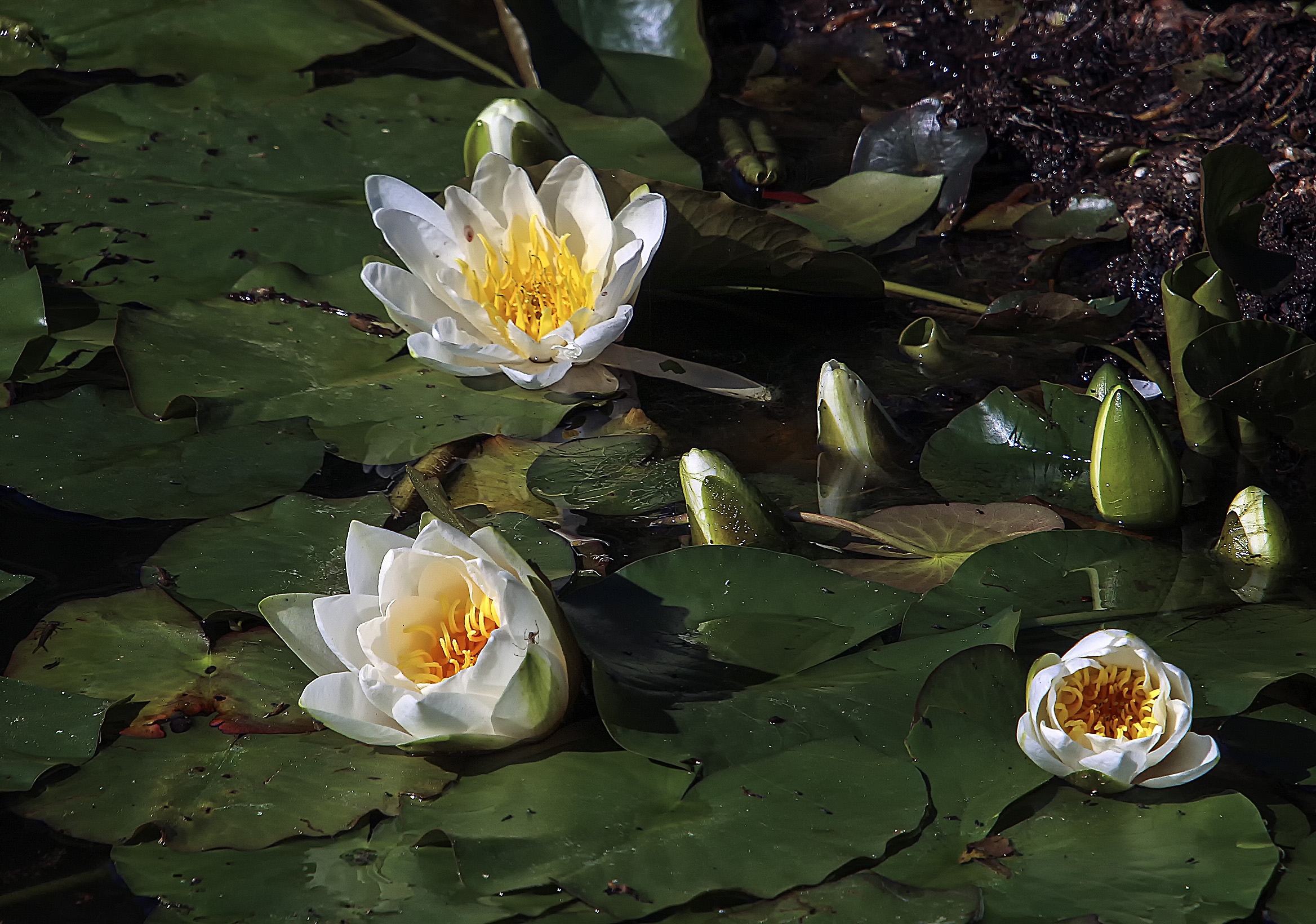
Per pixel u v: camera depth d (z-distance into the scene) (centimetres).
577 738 255
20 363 273
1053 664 253
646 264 273
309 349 275
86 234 282
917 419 273
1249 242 270
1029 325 276
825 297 283
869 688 256
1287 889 249
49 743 254
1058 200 290
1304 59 290
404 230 272
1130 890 249
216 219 284
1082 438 269
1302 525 265
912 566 263
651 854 250
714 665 256
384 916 249
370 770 254
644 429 271
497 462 269
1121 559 262
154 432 269
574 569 261
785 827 251
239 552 262
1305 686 257
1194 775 251
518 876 249
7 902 250
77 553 263
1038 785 252
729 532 263
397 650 254
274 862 251
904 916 248
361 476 267
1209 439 270
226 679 257
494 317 273
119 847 252
